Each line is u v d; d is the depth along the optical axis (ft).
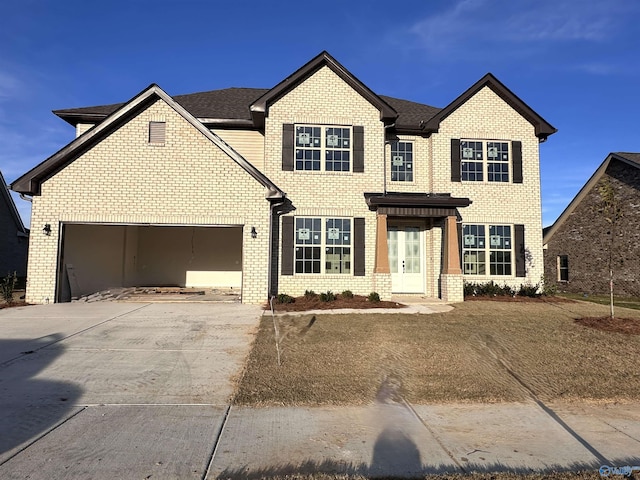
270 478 11.26
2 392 17.37
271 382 18.98
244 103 54.49
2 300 43.04
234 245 59.77
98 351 23.59
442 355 23.43
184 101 54.03
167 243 59.26
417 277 49.88
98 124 40.68
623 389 18.71
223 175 42.11
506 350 24.45
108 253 51.24
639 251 62.23
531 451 13.10
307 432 14.20
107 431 13.94
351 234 47.19
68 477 11.09
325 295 42.19
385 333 28.17
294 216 46.57
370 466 12.02
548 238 78.38
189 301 43.06
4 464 11.68
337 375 20.10
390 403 17.01
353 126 48.06
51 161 39.86
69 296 43.16
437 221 48.67
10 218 73.92
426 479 11.32
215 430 14.21
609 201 33.65
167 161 41.75
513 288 49.93
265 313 35.63
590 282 69.72
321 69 48.37
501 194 50.75
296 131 47.67
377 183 47.65
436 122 49.80
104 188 41.01
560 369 21.31
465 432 14.44
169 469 11.60
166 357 22.68
